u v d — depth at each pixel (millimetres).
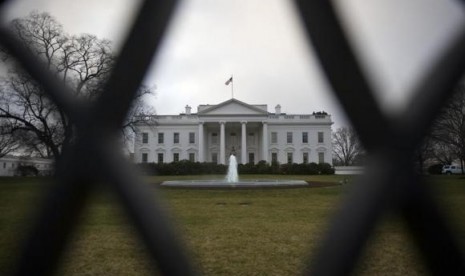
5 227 7918
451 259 990
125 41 1121
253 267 5266
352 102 1022
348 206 1006
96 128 1114
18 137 18016
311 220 9531
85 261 5441
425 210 1000
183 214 10695
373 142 1018
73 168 1095
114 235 7156
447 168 56531
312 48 1029
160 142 74938
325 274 990
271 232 7852
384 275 4770
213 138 76500
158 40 1121
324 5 1033
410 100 1031
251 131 76688
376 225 993
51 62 1246
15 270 1057
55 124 1571
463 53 1015
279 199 15758
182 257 1115
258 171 57562
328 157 74312
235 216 10344
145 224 1107
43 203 1082
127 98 1124
